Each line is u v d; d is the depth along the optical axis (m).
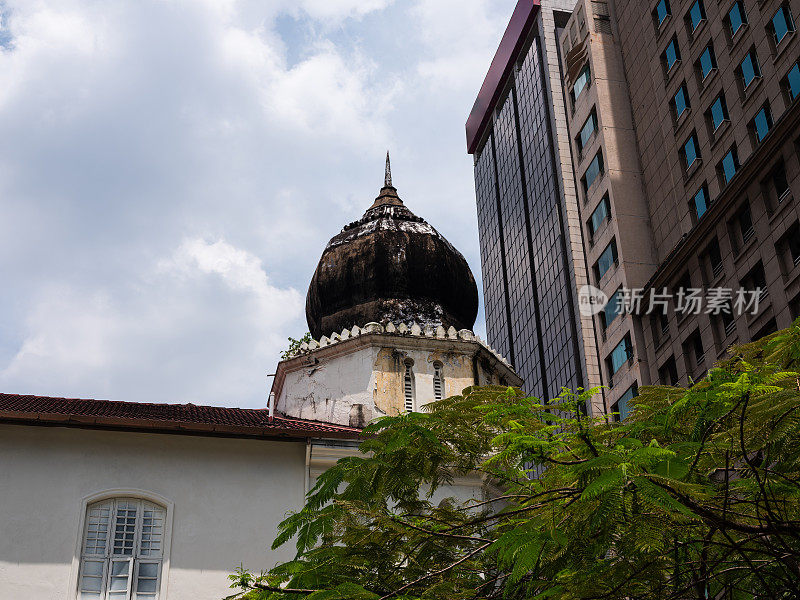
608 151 68.06
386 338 32.44
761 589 13.36
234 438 25.44
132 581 23.36
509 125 115.38
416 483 15.16
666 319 59.53
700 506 12.02
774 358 14.26
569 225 93.56
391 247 36.72
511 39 113.38
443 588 13.64
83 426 24.33
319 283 37.16
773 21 52.66
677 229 61.75
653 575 12.30
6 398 27.86
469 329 36.56
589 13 73.62
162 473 24.69
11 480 23.69
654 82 65.25
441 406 15.86
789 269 48.12
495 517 13.42
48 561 22.97
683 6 61.84
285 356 34.47
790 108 48.03
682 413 12.86
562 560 12.34
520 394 15.35
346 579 13.67
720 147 56.50
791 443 12.04
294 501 24.97
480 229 124.50
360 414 31.34
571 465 12.09
